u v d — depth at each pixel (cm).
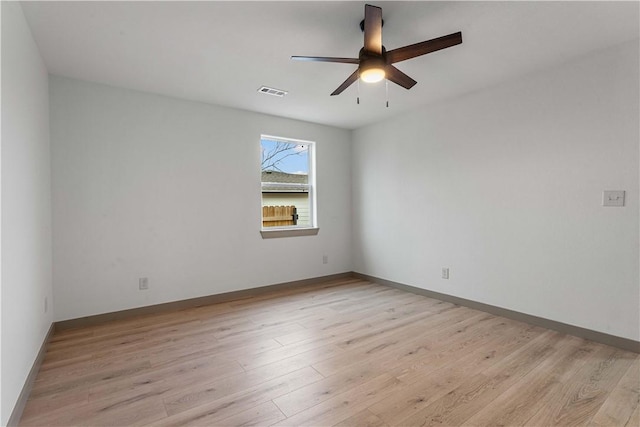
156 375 220
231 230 405
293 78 314
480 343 267
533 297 308
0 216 153
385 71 220
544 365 229
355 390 201
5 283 160
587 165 271
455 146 372
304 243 472
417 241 420
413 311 352
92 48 253
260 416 176
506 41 247
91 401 191
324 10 208
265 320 327
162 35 235
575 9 207
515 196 320
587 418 172
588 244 272
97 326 312
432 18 217
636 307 247
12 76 180
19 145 194
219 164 396
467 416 175
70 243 306
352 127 505
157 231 354
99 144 322
